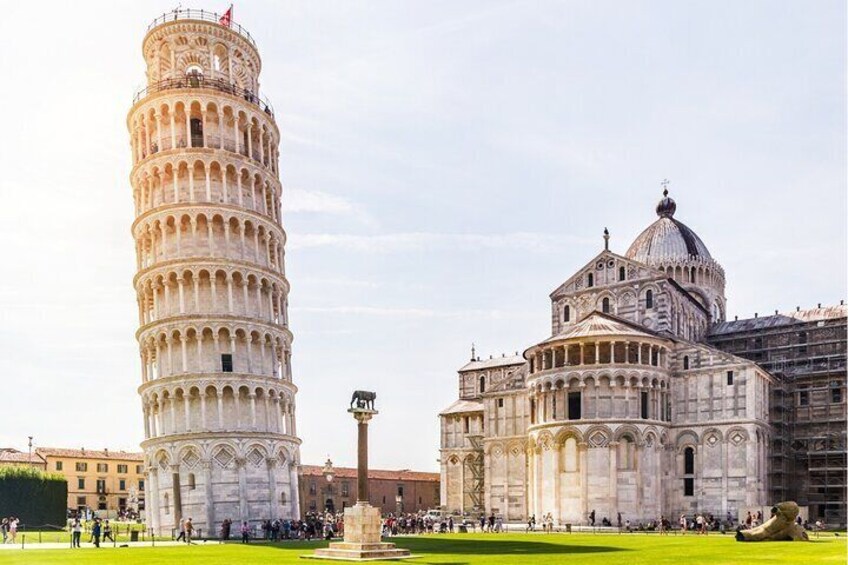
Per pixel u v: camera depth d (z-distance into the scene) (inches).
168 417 3319.4
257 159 3727.9
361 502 1950.1
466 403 5477.4
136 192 3671.3
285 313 3720.5
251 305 3491.6
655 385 3759.8
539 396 3868.1
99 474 6796.3
